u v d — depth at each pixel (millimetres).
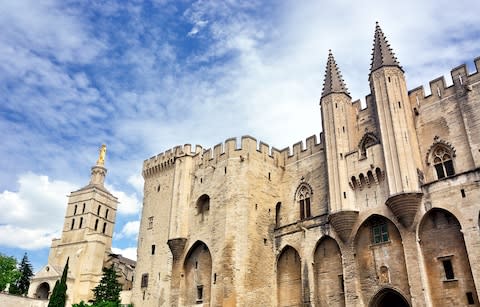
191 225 49094
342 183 39844
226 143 49375
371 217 37312
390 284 34500
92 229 99000
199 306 44594
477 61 36656
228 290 41031
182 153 54375
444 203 32438
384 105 38750
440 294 31703
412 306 31969
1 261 92375
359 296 35969
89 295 85000
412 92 40312
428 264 32875
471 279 30500
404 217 34094
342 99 44281
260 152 49188
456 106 36938
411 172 35125
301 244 42250
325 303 38938
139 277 52938
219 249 43812
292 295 42094
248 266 42562
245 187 46031
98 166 110562
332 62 47250
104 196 105812
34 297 81500
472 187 31172
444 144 36594
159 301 48875
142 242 55000
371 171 38000
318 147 47469
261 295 42344
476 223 30203
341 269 38688
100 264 90375
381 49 41156
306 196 46594
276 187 49094
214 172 49406
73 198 104250
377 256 36125
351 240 37875
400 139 36625
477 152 34375
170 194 54906
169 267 50156
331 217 38969
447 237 32438
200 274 46219
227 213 45000
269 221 46594
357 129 43500
